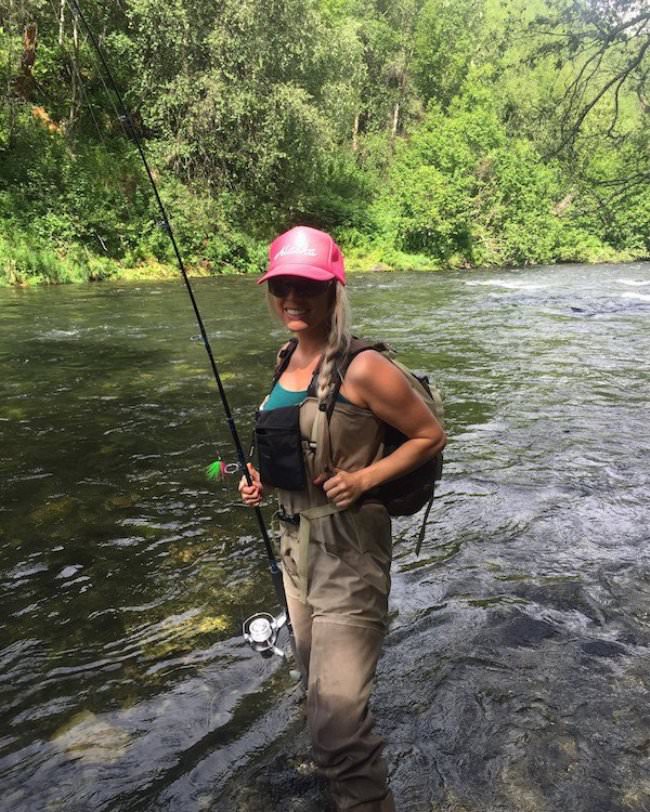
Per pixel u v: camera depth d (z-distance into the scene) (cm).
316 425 173
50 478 455
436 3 4212
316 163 2650
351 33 2666
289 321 177
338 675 169
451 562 340
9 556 349
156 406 634
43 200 2019
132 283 1897
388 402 170
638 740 218
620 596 307
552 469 473
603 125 1429
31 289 1675
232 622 290
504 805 193
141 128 2489
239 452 213
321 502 180
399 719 229
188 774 208
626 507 409
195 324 1146
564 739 218
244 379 741
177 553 352
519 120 3172
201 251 2309
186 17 2180
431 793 197
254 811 194
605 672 253
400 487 179
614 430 569
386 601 184
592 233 3325
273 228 2652
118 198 2188
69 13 2269
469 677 250
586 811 191
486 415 615
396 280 2216
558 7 1285
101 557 348
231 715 233
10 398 662
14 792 202
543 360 871
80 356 871
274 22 2317
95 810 196
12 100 2097
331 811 192
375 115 4216
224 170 2516
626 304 1539
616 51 1292
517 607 297
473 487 441
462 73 4131
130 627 287
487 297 1669
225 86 2272
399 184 3253
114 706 239
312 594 180
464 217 3066
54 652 271
